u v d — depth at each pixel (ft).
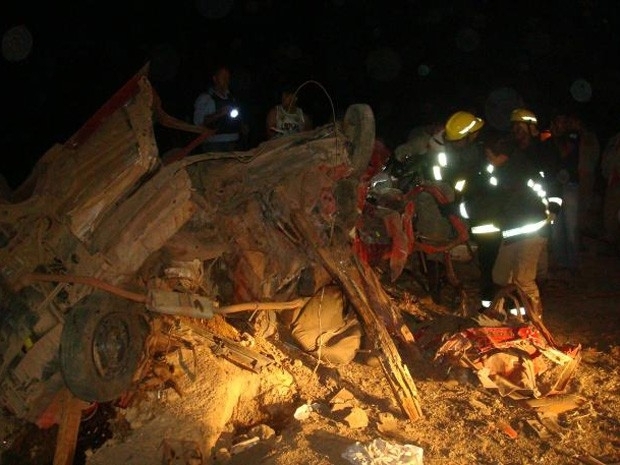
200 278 17.71
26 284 14.69
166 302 15.58
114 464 15.21
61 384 15.20
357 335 20.88
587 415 17.94
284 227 18.79
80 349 14.29
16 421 15.78
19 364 14.87
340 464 15.28
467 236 24.32
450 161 26.25
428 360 20.81
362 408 18.25
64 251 15.26
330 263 18.40
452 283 26.07
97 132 16.30
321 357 20.62
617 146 33.22
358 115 19.62
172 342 18.13
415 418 17.61
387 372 17.78
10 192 17.53
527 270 22.50
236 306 17.61
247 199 18.69
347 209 19.62
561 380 19.40
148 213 15.51
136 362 15.65
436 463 15.64
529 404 18.45
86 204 15.26
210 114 29.35
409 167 27.40
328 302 20.80
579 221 33.60
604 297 27.81
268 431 17.12
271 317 21.03
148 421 16.56
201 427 16.31
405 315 24.53
